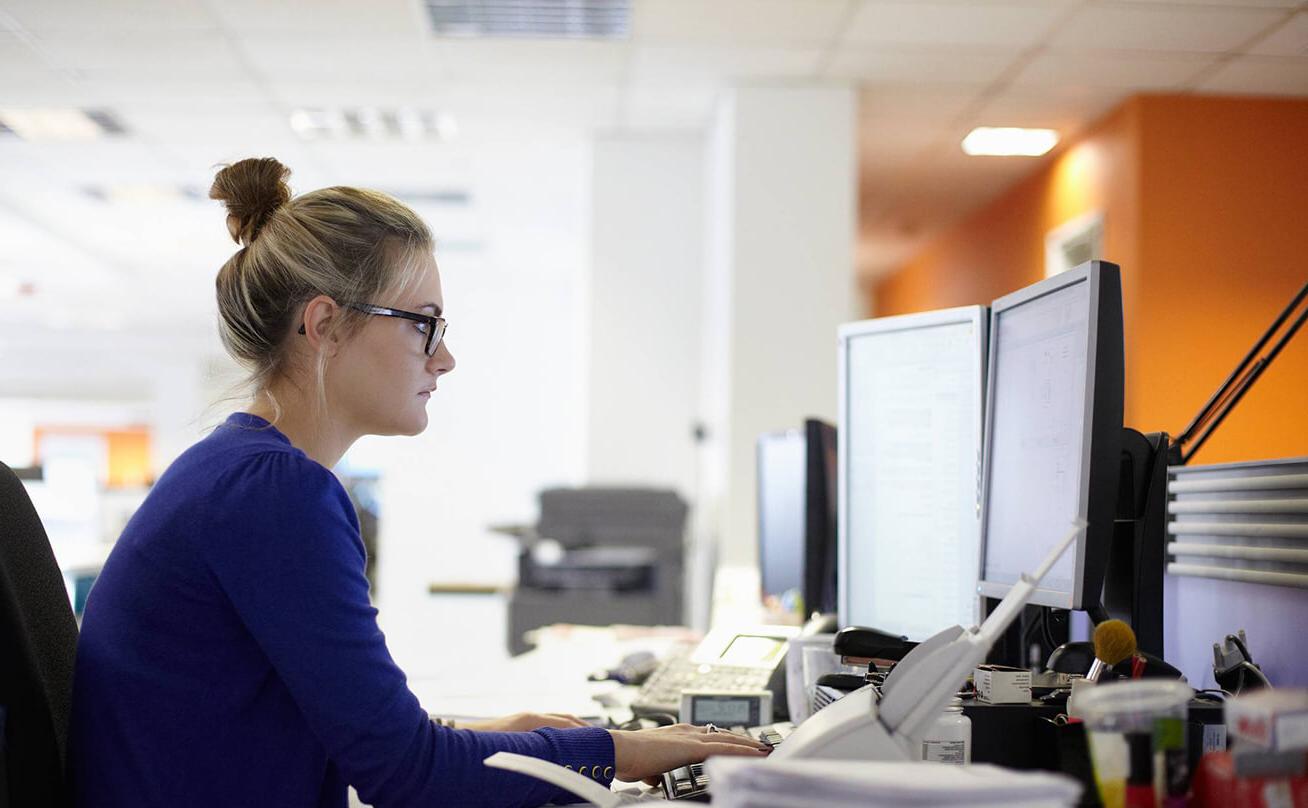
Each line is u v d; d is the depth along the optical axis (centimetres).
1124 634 104
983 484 139
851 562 169
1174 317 326
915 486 158
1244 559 133
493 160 600
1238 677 124
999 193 606
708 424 529
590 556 441
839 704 96
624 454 552
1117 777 85
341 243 119
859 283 919
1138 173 402
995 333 139
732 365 459
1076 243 486
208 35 412
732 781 76
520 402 1070
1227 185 270
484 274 1015
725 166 477
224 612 107
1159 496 128
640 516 436
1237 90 259
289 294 118
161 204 687
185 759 106
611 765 116
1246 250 255
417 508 1027
